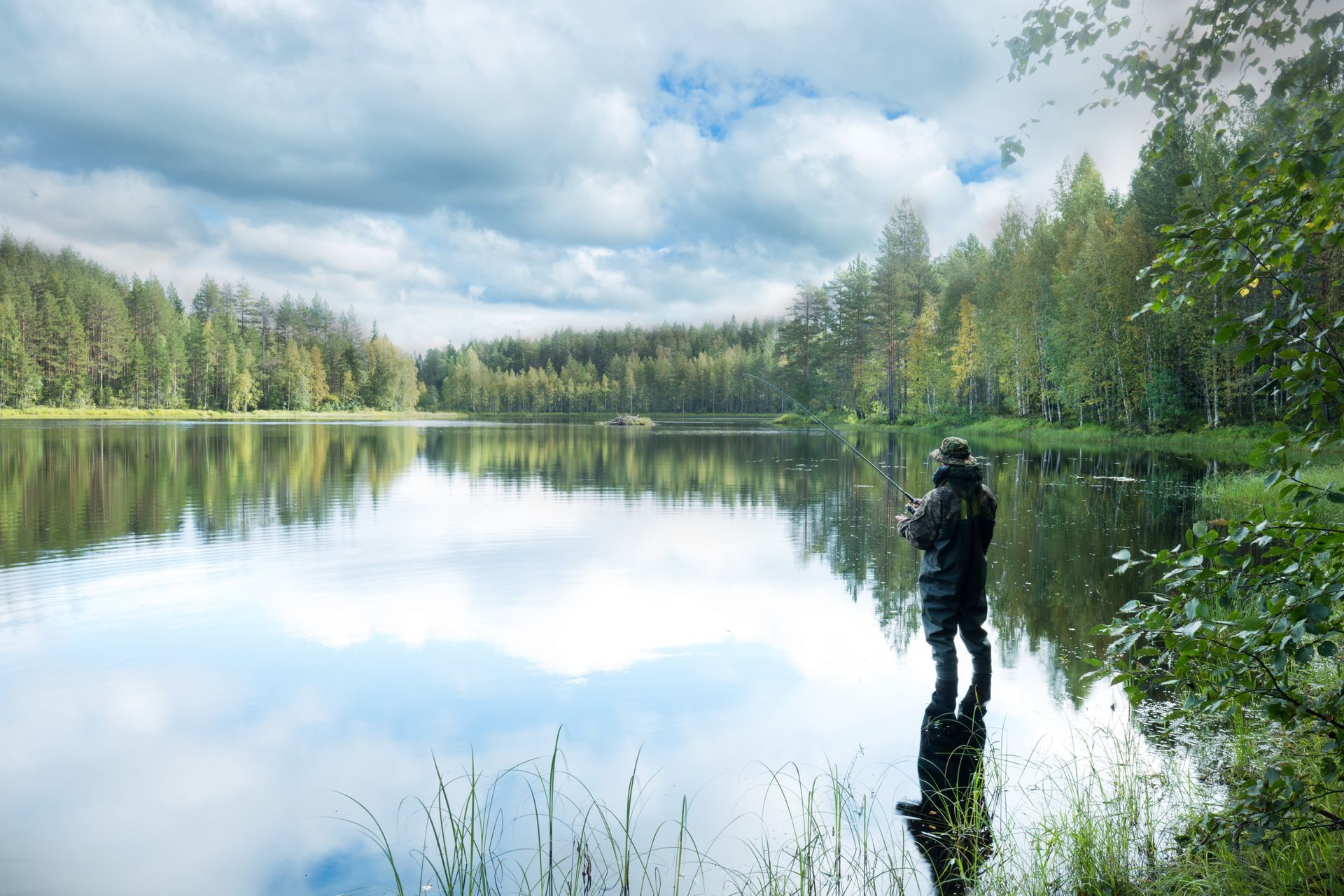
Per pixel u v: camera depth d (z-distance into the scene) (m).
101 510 11.46
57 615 6.01
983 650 4.32
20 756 3.68
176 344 79.62
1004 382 40.84
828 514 11.50
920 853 2.81
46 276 78.88
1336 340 1.90
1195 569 2.04
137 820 3.10
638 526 10.36
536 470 18.89
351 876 2.72
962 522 4.23
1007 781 3.32
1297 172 1.93
